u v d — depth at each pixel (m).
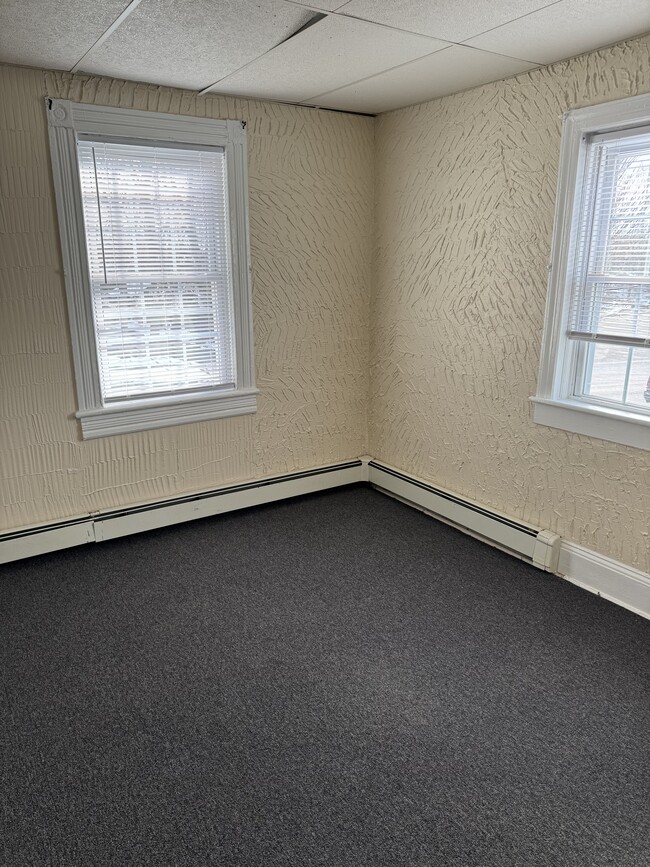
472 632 2.39
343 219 3.48
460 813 1.61
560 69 2.42
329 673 2.16
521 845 1.52
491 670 2.17
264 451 3.55
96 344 2.90
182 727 1.91
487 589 2.70
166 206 2.95
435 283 3.21
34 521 2.95
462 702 2.02
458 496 3.22
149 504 3.15
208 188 3.04
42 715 1.96
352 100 3.06
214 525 3.34
